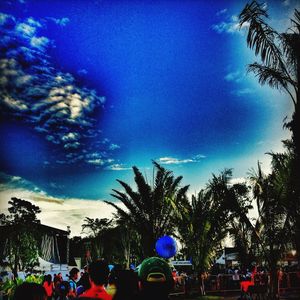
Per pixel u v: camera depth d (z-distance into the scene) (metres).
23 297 2.07
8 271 24.28
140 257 24.56
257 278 15.84
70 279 7.95
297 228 11.88
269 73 9.05
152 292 2.08
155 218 21.12
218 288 19.50
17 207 25.86
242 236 14.25
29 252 24.31
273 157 12.36
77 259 43.81
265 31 9.12
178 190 21.14
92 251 48.72
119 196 21.50
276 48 9.08
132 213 21.31
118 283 2.32
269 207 12.80
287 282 17.73
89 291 3.05
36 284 2.14
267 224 12.89
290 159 10.73
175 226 21.11
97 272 3.07
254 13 9.18
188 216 20.33
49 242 30.39
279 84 9.05
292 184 11.12
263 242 13.15
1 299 11.71
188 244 20.31
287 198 11.63
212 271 23.30
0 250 24.25
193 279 19.98
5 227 24.69
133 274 2.35
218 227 19.25
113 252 45.62
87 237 49.88
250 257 14.50
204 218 19.61
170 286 2.11
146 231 21.16
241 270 21.41
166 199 20.41
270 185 12.97
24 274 23.92
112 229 44.41
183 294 18.56
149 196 20.97
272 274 13.12
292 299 14.64
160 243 13.01
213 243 19.77
